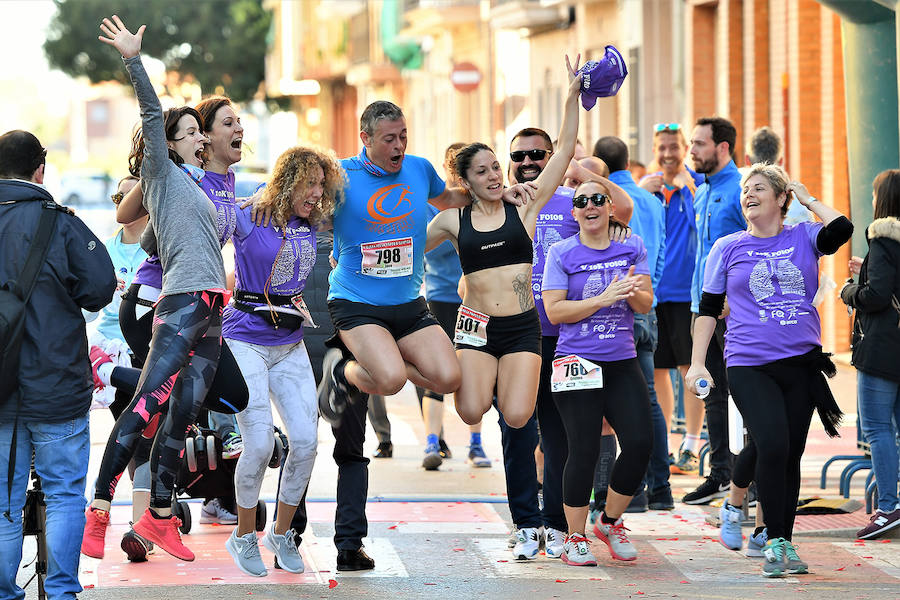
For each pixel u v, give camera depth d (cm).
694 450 2530
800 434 1786
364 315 1689
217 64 14562
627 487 1798
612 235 1817
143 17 14338
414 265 1706
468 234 1744
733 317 1803
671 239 2433
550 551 1872
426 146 10050
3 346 1420
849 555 1900
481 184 1730
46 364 1447
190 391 1585
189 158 1648
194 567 1786
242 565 1728
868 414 2028
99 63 14512
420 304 1725
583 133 6406
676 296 2422
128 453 1562
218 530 2016
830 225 1772
